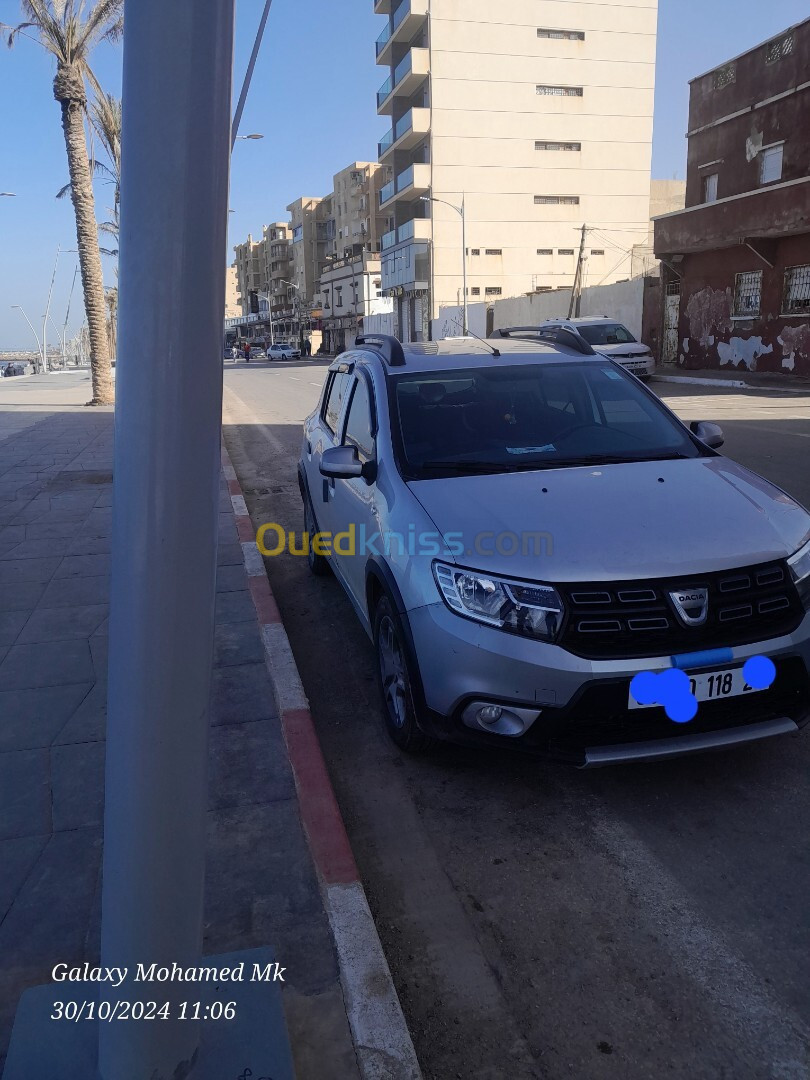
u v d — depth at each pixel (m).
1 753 3.56
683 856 2.95
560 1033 2.26
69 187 22.69
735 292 24.56
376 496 3.83
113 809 1.64
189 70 1.39
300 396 24.27
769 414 14.48
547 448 3.98
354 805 3.34
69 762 3.48
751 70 24.06
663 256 26.67
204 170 1.43
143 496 1.50
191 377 1.48
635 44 48.62
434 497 3.49
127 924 1.68
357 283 71.25
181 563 1.53
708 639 2.93
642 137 49.72
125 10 1.40
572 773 3.49
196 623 1.57
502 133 47.88
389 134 52.06
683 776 3.44
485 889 2.84
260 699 4.04
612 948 2.55
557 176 49.09
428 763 3.62
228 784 3.33
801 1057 2.16
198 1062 1.93
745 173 24.86
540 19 47.19
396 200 51.84
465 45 46.53
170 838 1.64
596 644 2.89
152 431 1.48
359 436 4.56
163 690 1.57
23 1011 2.11
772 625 3.01
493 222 48.72
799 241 21.84
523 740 2.96
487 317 43.06
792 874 2.83
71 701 4.02
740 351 24.47
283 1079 1.94
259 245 123.44
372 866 2.98
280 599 5.84
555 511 3.29
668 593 2.91
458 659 3.00
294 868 2.83
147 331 1.45
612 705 2.88
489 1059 2.19
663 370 27.08
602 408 4.38
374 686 4.42
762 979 2.41
